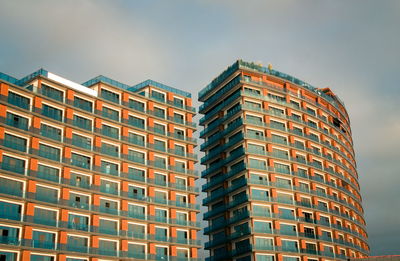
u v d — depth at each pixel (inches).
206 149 4249.5
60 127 2979.8
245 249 3405.5
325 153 4207.7
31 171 2716.5
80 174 2997.0
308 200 3811.5
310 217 3752.5
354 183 4744.1
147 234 3171.8
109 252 2930.6
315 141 4109.3
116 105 3351.4
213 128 4153.5
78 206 2898.6
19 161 2706.7
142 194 3284.9
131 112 3457.2
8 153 2652.6
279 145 3816.4
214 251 3836.1
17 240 2536.9
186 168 3649.1
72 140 3019.2
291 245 3516.2
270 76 4062.5
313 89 4439.0
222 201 3870.6
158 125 3617.1
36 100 2871.6
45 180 2758.4
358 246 4227.4
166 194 3427.7
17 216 2583.7
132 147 3358.8
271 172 3661.4
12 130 2699.3
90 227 2901.1
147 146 3447.3
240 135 3782.0
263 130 3818.9
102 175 3090.6
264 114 3855.8
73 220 2839.6
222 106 4077.3
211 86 4288.9
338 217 4033.0
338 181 4256.9
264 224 3484.3
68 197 2851.9
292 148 3875.5
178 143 3686.0
